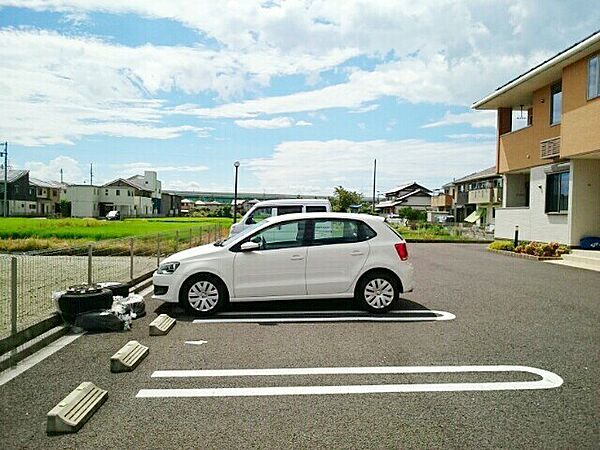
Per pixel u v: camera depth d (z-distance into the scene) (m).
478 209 44.62
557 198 17.75
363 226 7.38
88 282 7.84
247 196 95.88
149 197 82.75
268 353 5.22
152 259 12.45
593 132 14.45
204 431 3.37
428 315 7.14
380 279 7.21
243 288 7.09
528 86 18.73
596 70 14.33
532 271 12.72
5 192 59.88
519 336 5.97
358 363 4.88
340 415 3.64
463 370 4.68
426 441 3.23
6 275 5.70
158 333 5.99
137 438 3.26
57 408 3.45
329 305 7.86
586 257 14.55
